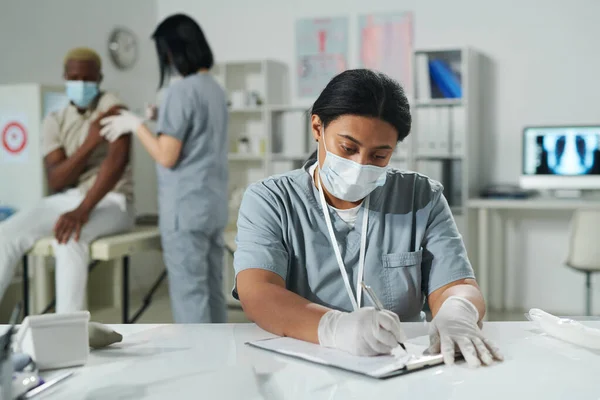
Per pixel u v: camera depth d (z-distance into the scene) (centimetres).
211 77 269
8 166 337
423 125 432
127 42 484
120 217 288
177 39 257
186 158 264
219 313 285
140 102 505
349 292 133
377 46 465
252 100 483
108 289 427
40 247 271
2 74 380
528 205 395
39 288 340
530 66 439
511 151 446
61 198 284
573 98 432
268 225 135
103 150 294
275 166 471
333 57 478
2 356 75
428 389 86
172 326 125
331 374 93
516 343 110
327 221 136
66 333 97
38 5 405
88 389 86
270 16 495
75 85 282
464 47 417
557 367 96
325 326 108
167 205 266
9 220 272
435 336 106
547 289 442
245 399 81
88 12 448
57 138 292
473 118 434
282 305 117
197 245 268
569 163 408
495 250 438
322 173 132
